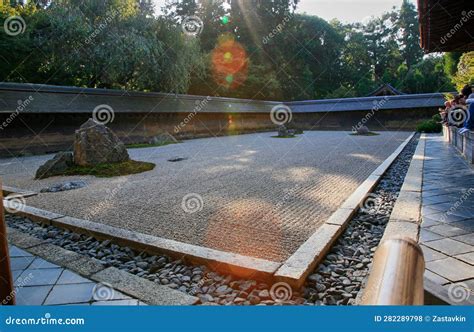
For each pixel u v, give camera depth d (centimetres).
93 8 1547
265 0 3453
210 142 1570
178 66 1922
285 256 277
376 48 4612
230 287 237
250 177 643
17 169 839
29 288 229
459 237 275
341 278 245
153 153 1117
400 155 931
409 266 72
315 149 1155
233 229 345
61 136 1329
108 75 1595
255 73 3161
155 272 266
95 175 698
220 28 3359
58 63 1512
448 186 455
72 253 290
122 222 377
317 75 4044
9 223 393
